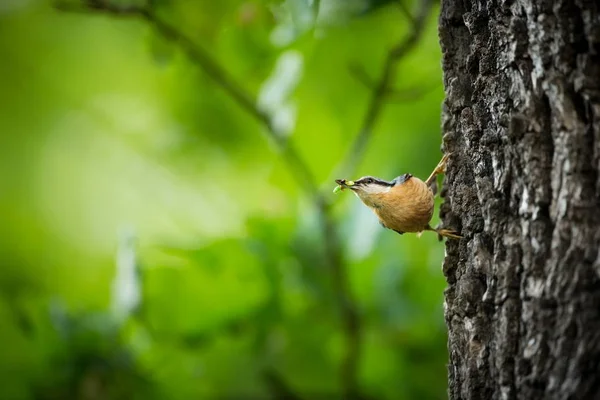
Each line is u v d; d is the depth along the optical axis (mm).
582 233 4398
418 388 10859
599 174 4383
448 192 5918
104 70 15172
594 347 4250
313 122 11773
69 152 16297
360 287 10648
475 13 5320
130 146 14570
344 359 10492
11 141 16141
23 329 10320
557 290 4449
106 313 10555
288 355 10617
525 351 4586
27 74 15156
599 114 4406
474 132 5309
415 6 10078
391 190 6352
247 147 13070
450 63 5695
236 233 10953
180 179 14523
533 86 4727
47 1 12945
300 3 8453
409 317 10602
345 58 10922
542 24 4645
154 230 16859
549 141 4648
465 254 5473
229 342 10523
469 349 5098
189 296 9914
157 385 10461
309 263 10398
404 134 11883
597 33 4438
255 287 10008
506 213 4953
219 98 12297
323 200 10297
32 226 16734
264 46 9984
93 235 16906
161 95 13789
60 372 10250
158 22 9883
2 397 10172
